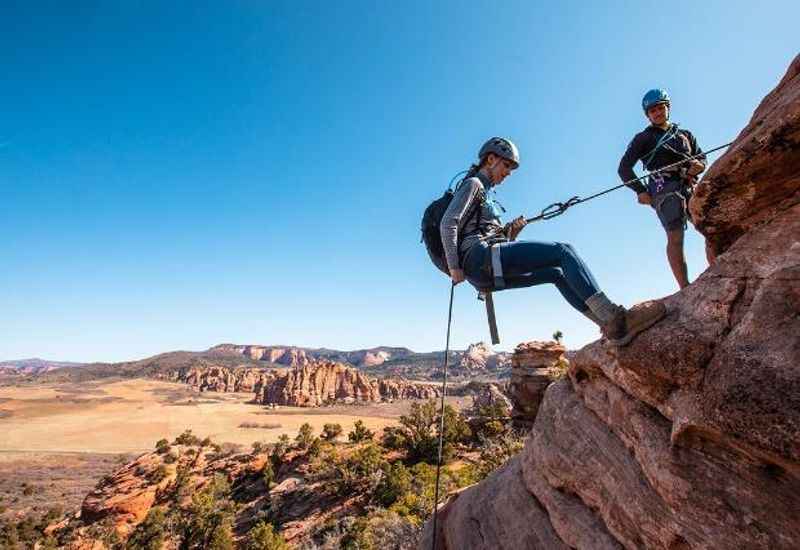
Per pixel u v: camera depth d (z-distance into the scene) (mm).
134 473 71188
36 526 63781
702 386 2816
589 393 4562
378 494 40750
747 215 3576
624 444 3863
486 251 3391
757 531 2590
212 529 45719
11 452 122750
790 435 2191
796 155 3135
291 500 47781
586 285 3262
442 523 6719
